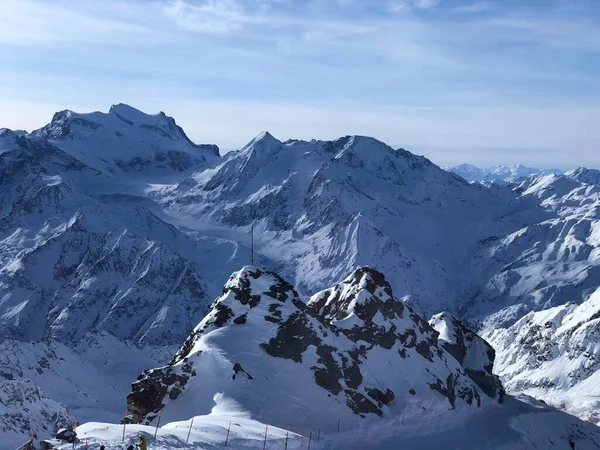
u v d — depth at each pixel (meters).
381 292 140.75
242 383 104.69
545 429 141.75
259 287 127.06
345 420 103.94
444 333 166.75
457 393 134.75
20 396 174.00
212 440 75.38
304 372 110.56
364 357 125.62
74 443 65.06
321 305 151.25
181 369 108.12
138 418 102.62
